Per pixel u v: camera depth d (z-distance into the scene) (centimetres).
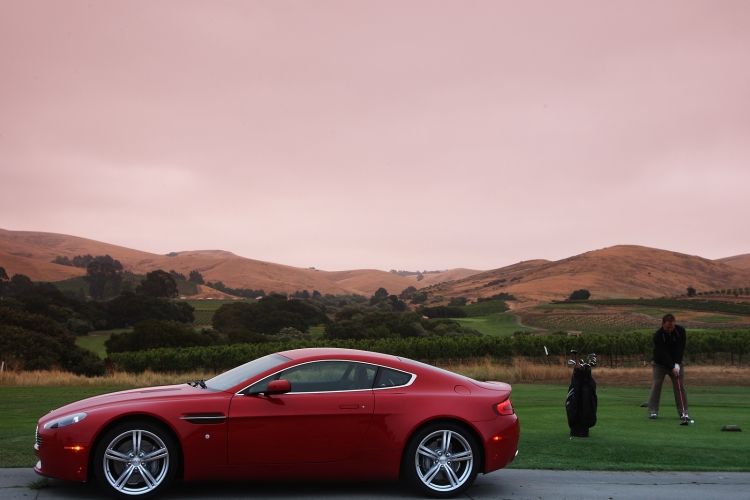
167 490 617
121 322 10412
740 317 11538
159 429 578
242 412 591
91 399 633
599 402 1628
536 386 2430
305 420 600
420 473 612
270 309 10519
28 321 4756
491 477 702
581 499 610
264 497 600
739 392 2073
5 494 582
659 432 1039
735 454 833
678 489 652
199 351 4069
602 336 4162
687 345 3925
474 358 4194
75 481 617
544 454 824
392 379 635
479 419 626
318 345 4241
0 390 2147
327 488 641
